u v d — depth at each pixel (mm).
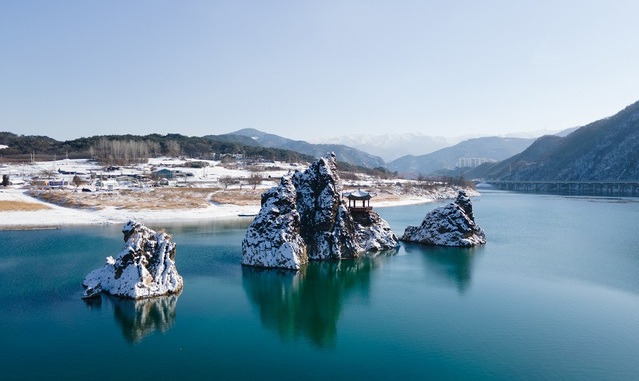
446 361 44781
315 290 69938
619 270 83125
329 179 96500
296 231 88812
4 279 72312
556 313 58906
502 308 61125
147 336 50656
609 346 48562
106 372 41906
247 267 84562
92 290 64000
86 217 152250
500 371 42844
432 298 65750
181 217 161375
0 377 40688
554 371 42969
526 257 95938
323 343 49156
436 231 113750
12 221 140750
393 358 45438
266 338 50500
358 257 96062
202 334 51500
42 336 50156
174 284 67625
